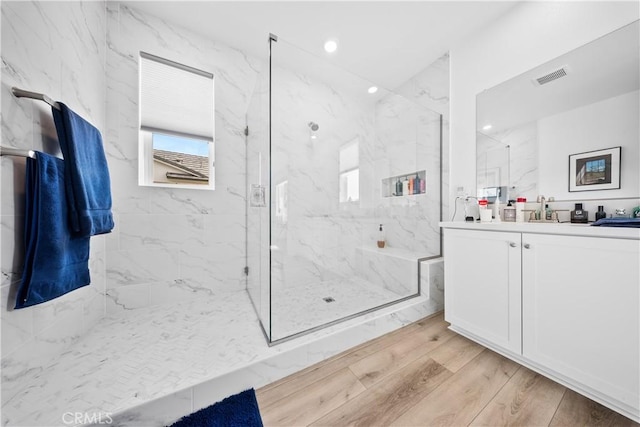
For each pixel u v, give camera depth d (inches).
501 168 65.9
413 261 78.6
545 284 42.3
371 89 91.6
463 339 59.2
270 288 55.7
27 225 34.6
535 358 43.9
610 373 35.1
